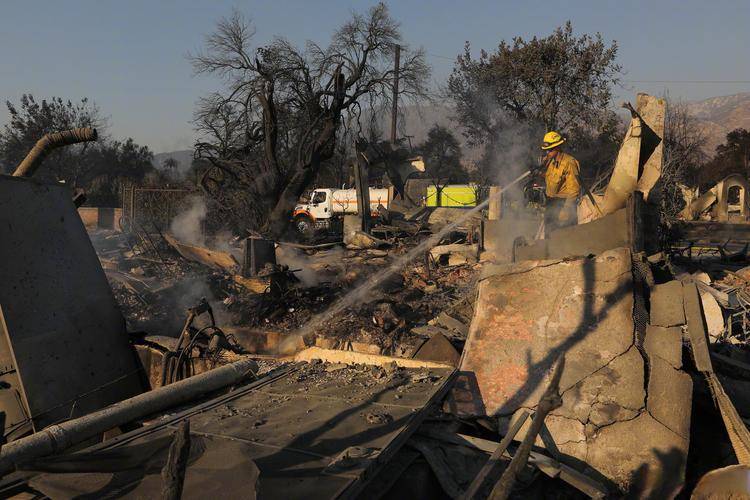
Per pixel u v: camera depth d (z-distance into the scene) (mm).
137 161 53094
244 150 27266
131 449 3133
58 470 2826
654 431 3797
